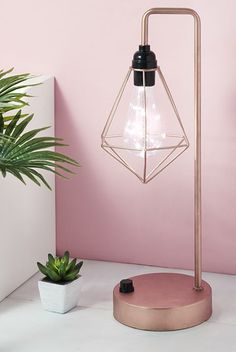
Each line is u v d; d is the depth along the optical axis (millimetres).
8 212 1940
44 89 2057
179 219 2104
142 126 1728
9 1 2092
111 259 2180
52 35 2084
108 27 2041
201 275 1964
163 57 2020
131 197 2123
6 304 1937
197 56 1772
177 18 1992
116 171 2117
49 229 2160
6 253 1953
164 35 2010
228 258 2096
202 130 2033
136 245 2150
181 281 1931
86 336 1781
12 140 1673
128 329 1811
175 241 2119
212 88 2006
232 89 1994
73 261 1902
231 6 1955
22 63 2121
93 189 2146
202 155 2045
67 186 2162
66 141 2133
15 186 1960
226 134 2021
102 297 1974
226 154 2031
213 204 2070
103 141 1809
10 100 1629
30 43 2104
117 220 2148
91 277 2084
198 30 1761
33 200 2059
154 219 2119
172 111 2037
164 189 2094
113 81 2068
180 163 2066
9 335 1787
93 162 2129
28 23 2094
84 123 2113
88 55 2070
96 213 2158
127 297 1844
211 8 1966
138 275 1998
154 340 1761
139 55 1707
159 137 1745
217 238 2088
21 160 1632
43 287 1884
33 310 1906
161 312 1792
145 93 1688
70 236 2191
